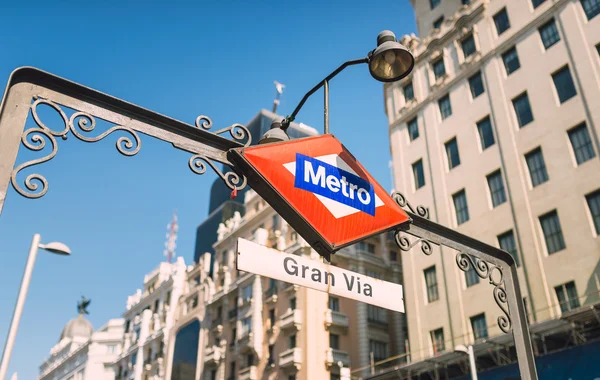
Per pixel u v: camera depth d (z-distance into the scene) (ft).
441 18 124.36
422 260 100.99
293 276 16.39
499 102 97.19
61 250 64.90
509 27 101.24
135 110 15.17
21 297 60.03
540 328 73.46
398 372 95.04
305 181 17.81
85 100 14.56
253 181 17.15
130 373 207.31
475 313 87.92
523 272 83.10
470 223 94.58
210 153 16.39
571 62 87.56
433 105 111.45
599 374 65.98
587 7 88.94
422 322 96.53
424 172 107.96
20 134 13.16
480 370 85.15
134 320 225.35
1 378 55.01
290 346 128.36
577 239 77.56
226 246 173.78
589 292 73.51
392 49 20.27
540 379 72.49
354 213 18.62
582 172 80.28
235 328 150.00
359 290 17.74
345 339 128.77
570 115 84.79
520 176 88.84
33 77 13.92
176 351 178.50
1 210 12.25
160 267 223.71
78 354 284.20
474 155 98.68
